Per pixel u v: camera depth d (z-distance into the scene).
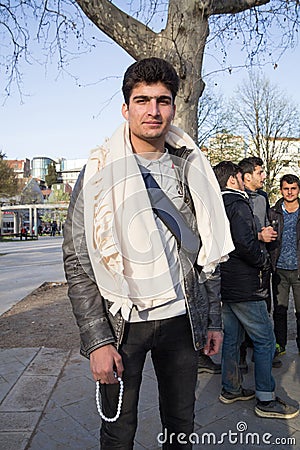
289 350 4.64
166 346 1.93
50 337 5.25
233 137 22.88
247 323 3.12
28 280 10.72
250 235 3.03
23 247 24.73
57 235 50.34
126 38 5.38
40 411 3.18
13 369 4.10
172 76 1.81
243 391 3.36
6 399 3.40
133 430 1.90
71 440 2.80
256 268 3.11
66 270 1.77
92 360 1.70
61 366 4.16
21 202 59.03
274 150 24.53
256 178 4.13
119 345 1.77
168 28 5.36
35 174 117.06
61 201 58.56
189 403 2.01
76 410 3.21
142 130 1.81
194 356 1.99
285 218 4.45
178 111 5.33
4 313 6.78
